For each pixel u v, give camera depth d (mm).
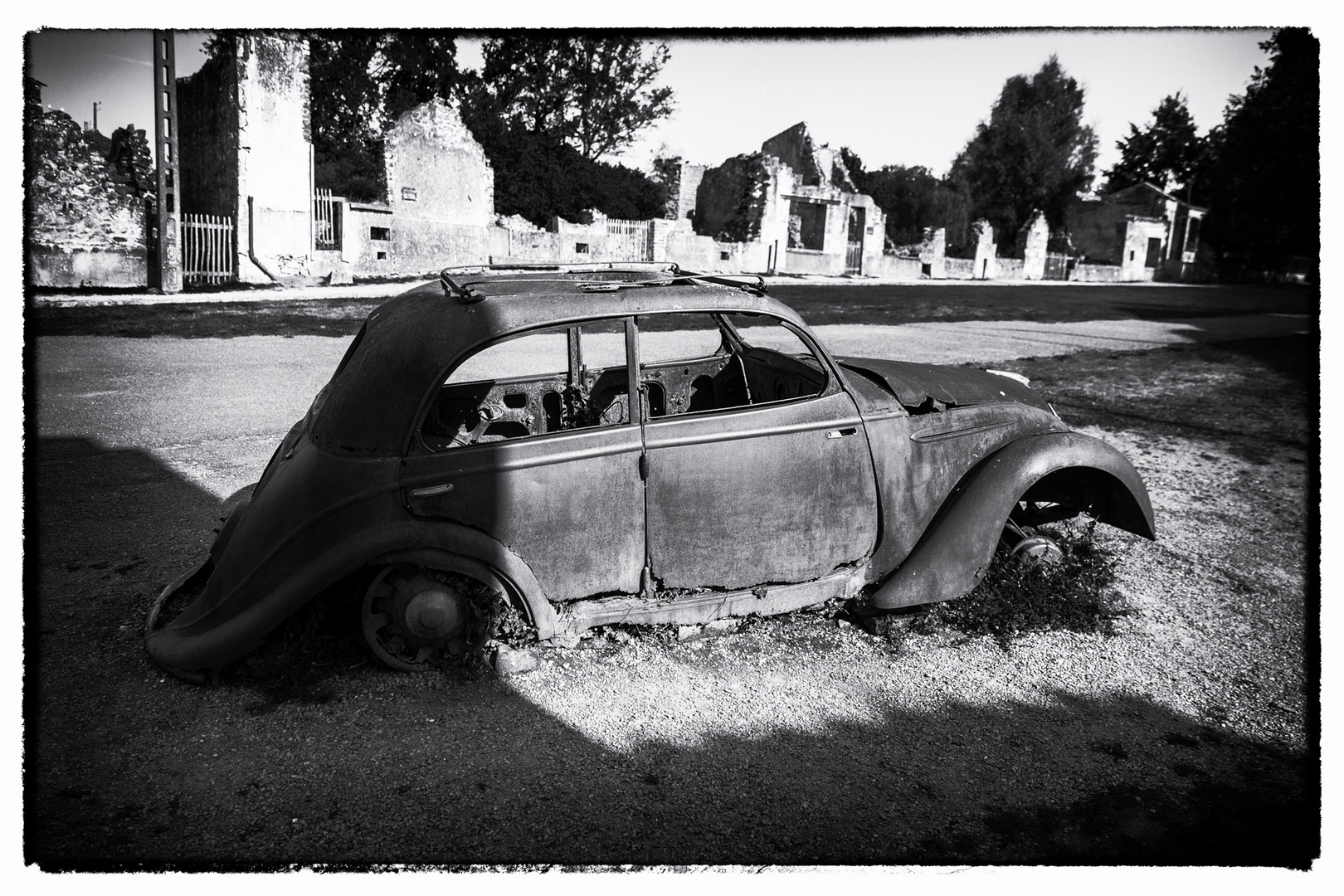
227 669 3273
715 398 4586
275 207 20562
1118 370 11219
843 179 40781
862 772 2859
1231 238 49594
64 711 3096
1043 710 3236
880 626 3715
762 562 3547
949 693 3340
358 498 3105
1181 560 4668
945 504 3828
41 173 17203
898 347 12688
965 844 2529
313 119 31859
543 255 27656
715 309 3404
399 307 3545
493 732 3041
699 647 3613
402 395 3141
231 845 2482
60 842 2471
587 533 3314
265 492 3307
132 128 20234
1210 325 18422
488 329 3172
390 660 3307
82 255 17906
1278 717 3193
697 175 41969
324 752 2916
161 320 13312
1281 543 4941
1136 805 2719
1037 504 4922
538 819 2609
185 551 4527
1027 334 15414
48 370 9086
